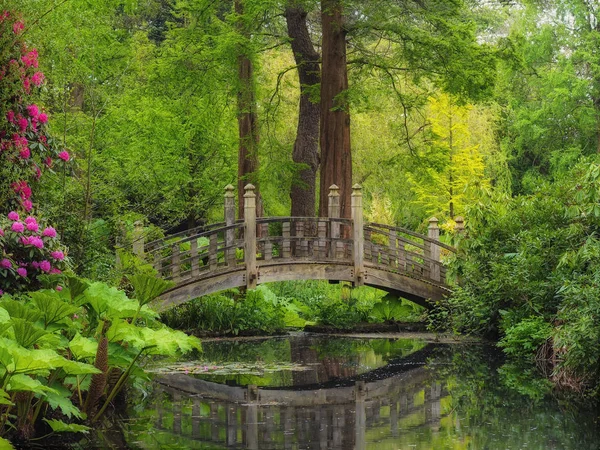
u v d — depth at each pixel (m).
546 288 14.54
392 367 13.15
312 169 22.42
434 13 20.31
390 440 8.51
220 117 24.05
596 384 11.06
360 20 20.22
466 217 16.52
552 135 37.88
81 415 8.52
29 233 9.25
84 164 13.55
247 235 16.27
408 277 18.06
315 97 22.14
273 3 20.81
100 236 11.48
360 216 17.45
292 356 14.30
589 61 36.56
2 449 6.73
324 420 9.42
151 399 10.48
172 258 15.51
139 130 21.97
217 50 21.08
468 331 17.06
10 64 9.78
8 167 9.70
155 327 10.21
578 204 12.49
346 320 18.23
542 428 9.03
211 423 9.19
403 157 22.78
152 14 30.92
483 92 20.81
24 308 7.95
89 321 9.08
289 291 21.06
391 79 22.17
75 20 15.20
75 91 18.03
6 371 7.11
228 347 15.48
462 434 8.76
